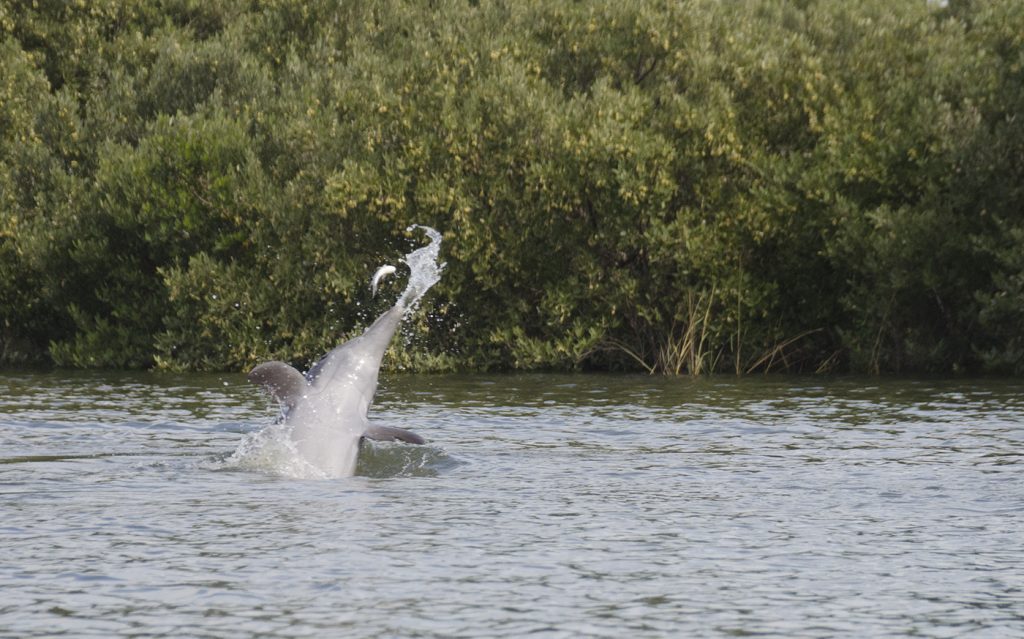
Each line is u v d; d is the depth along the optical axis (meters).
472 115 105.38
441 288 106.44
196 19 139.12
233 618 28.53
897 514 40.16
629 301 107.31
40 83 124.38
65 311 115.19
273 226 107.06
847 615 29.23
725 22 113.88
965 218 103.88
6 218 112.25
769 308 108.69
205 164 108.81
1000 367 103.50
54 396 78.88
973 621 28.83
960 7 133.12
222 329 106.75
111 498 41.22
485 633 27.64
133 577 31.73
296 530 36.78
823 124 106.44
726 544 35.88
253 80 120.69
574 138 103.50
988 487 45.03
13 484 43.69
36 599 29.86
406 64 111.69
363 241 107.88
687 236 103.06
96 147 117.69
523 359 107.88
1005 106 103.75
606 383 93.44
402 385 90.94
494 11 121.31
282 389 46.94
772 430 62.06
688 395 82.31
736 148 104.31
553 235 107.06
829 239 105.12
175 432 58.78
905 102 107.12
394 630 27.77
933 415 69.50
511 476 46.66
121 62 131.88
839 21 118.50
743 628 28.22
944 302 108.25
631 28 113.00
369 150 106.06
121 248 113.00
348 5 131.88
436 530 37.06
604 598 30.41
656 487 44.72
